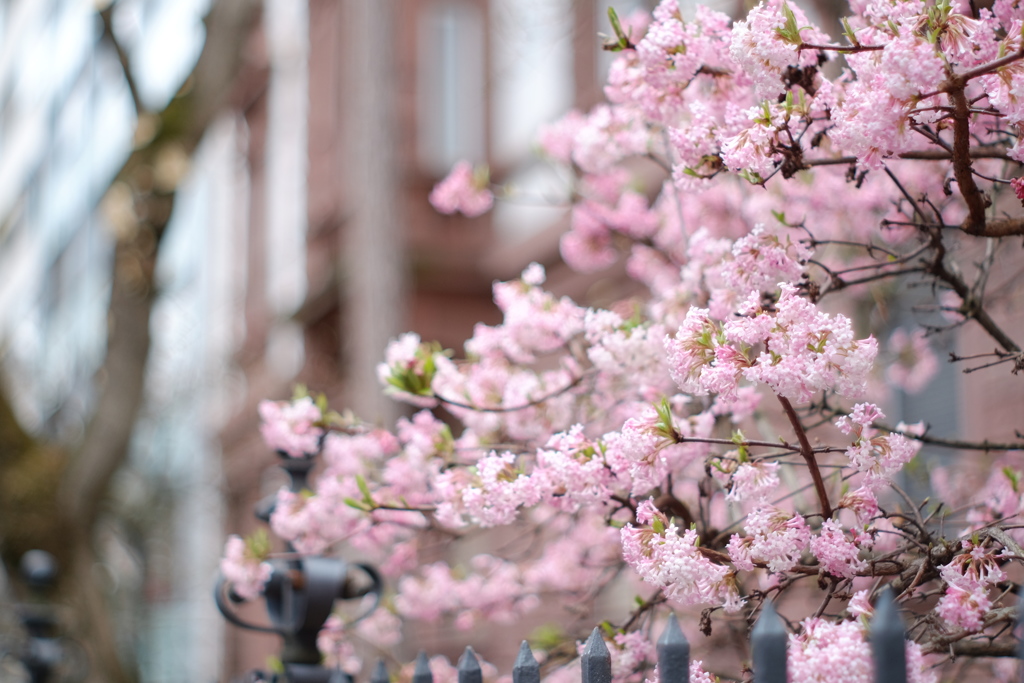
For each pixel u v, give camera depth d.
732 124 2.18
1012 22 1.98
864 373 1.75
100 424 8.38
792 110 2.09
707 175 2.31
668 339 1.93
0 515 8.12
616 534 2.91
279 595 2.94
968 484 3.92
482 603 3.98
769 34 2.03
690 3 2.75
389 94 7.26
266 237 14.66
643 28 3.19
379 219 7.11
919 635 2.04
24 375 15.65
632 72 2.51
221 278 15.68
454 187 3.92
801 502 2.81
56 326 20.98
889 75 1.72
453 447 3.02
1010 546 1.84
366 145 7.21
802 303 1.79
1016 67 1.82
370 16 7.30
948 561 1.98
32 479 8.24
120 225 8.61
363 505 2.57
